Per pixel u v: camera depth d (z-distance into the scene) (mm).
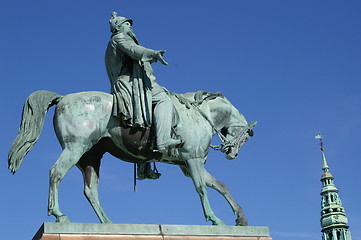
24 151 8031
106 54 8844
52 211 7750
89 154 8609
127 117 8234
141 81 8453
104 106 8258
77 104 8156
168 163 8859
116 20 8789
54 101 8359
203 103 9102
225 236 8125
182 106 8758
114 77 8680
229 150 9320
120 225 7770
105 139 8477
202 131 8719
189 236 7980
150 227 7875
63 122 8078
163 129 8289
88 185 8539
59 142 8172
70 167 7992
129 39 8633
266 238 8266
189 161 8617
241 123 9492
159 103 8414
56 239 7465
